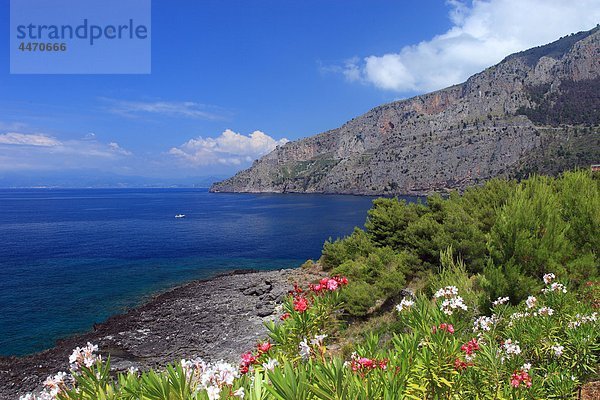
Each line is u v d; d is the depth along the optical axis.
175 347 20.88
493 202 20.97
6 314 26.83
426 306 4.23
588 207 11.21
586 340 5.34
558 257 10.07
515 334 5.68
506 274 9.66
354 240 33.38
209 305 28.84
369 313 18.55
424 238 20.23
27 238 67.62
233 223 94.44
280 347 4.00
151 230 80.50
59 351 20.66
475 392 3.87
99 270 42.12
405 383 3.13
